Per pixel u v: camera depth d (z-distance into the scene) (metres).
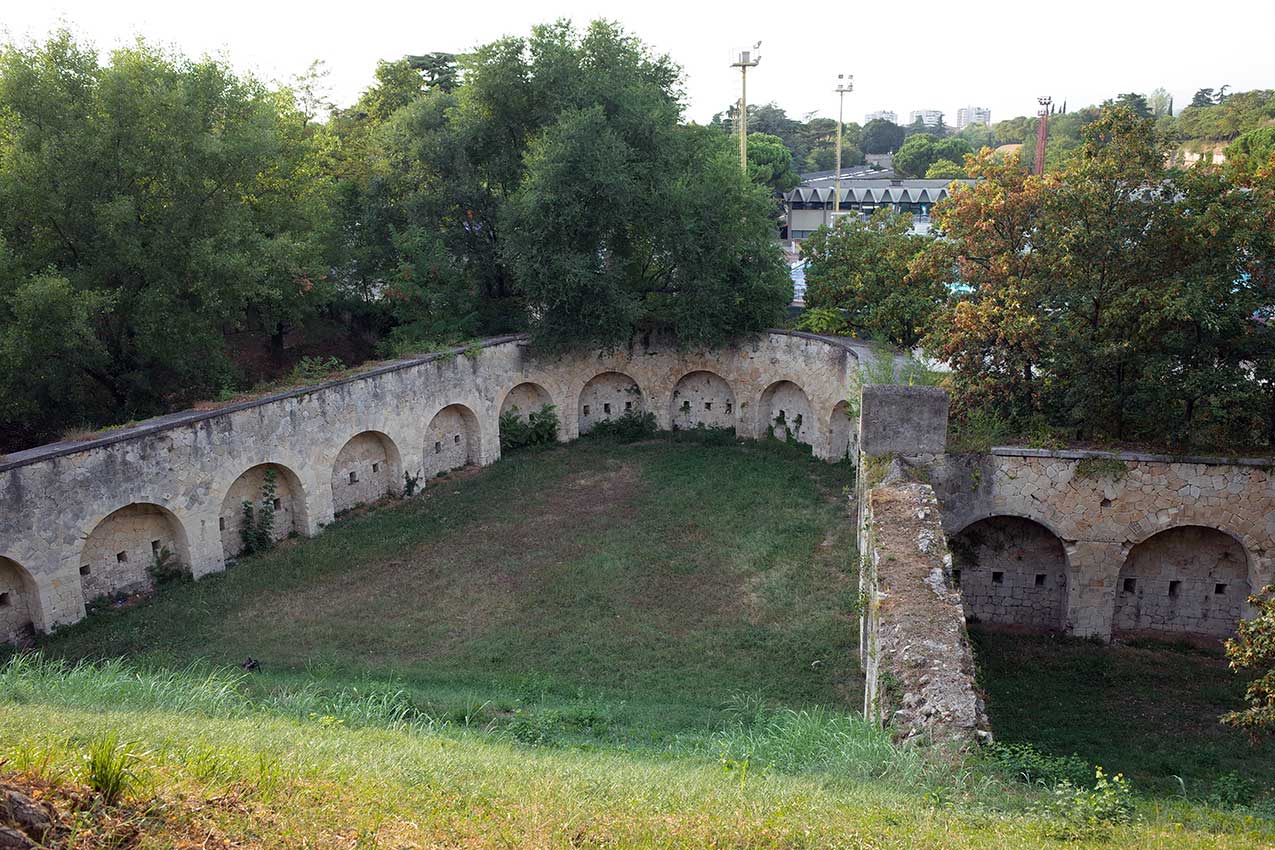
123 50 25.53
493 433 32.75
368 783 8.54
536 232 31.08
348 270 35.31
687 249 32.25
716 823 8.34
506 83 32.69
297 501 25.80
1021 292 21.28
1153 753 16.14
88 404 27.19
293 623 20.94
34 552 19.58
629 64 34.00
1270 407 20.22
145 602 21.77
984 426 21.27
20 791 6.36
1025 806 10.31
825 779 10.74
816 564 24.00
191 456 22.62
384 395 28.09
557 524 27.11
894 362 25.36
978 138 159.12
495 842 7.50
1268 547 20.09
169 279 25.08
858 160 130.88
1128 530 20.67
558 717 15.88
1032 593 22.44
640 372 35.50
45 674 14.43
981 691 13.53
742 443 34.41
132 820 6.69
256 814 7.27
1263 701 14.66
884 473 19.20
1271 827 10.52
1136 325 20.11
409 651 19.70
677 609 21.81
